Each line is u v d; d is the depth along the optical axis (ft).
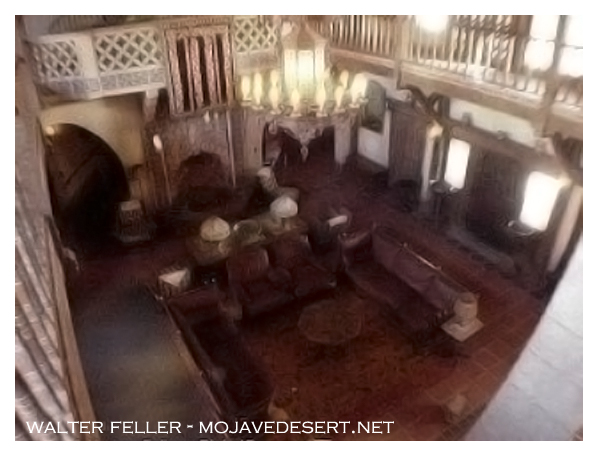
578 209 17.25
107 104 17.35
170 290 18.66
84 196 18.61
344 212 20.88
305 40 16.40
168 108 17.62
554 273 18.48
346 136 19.62
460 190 20.59
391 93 18.76
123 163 18.34
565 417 13.87
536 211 18.94
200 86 17.40
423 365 17.57
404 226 20.92
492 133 18.81
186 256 19.35
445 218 20.80
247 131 18.76
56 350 11.19
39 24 15.10
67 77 16.06
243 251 20.06
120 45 16.24
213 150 18.83
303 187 20.29
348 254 20.98
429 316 18.34
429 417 16.14
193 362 16.43
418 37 17.10
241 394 16.20
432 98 18.92
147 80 16.87
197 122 18.12
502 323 18.37
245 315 19.27
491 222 20.13
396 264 20.43
